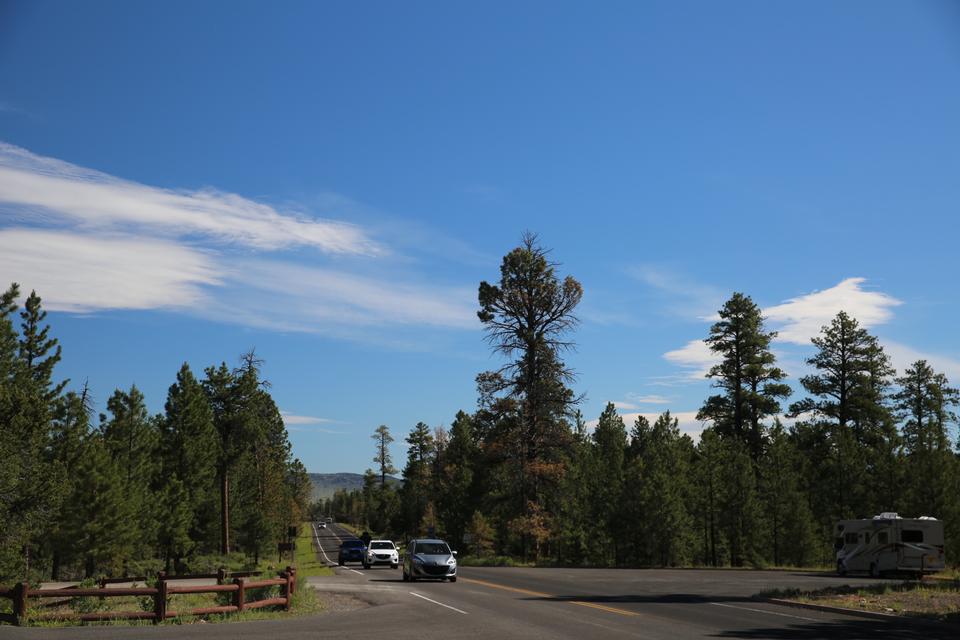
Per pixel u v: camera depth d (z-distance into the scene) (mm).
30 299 55125
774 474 61375
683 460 65188
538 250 62406
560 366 60000
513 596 25922
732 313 77500
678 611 20984
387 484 169125
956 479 52531
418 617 19109
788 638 15227
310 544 136875
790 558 59250
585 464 71688
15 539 38406
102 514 54688
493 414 60125
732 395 76250
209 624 17828
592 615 19672
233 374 75625
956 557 50594
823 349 73562
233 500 81062
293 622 18094
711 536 62531
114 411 63125
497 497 62375
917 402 72750
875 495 57000
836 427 70562
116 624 17828
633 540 60250
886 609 20750
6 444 37125
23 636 14742
